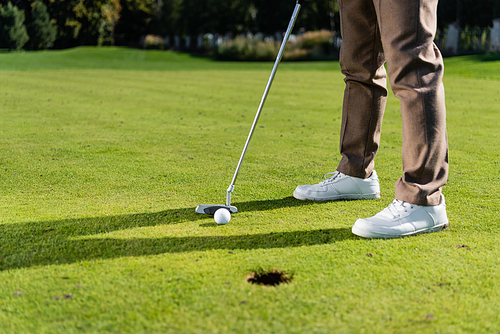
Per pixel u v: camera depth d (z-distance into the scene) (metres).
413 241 1.81
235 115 5.80
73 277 1.46
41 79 11.19
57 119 5.27
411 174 1.92
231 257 1.62
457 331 1.18
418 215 1.89
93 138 4.15
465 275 1.49
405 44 1.86
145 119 5.39
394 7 1.85
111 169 3.03
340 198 2.44
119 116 5.59
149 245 1.73
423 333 1.17
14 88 8.81
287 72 15.43
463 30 23.62
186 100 7.36
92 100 7.19
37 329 1.18
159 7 40.69
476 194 2.48
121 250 1.68
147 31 40.81
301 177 2.89
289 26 2.23
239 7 33.91
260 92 8.74
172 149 3.71
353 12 2.24
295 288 1.39
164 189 2.57
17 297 1.33
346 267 1.54
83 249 1.69
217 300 1.31
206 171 3.01
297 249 1.71
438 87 1.88
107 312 1.25
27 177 2.80
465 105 6.69
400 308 1.28
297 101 7.35
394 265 1.56
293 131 4.66
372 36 2.25
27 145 3.79
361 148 2.40
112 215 2.10
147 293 1.35
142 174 2.90
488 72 13.15
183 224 1.99
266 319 1.22
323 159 3.40
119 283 1.41
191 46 37.62
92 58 23.50
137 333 1.16
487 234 1.89
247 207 2.27
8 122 4.98
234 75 13.68
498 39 22.17
